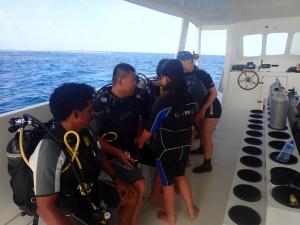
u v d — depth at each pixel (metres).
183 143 1.80
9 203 1.68
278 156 1.87
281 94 2.63
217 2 3.54
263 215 1.59
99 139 1.76
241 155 2.38
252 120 3.48
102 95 1.87
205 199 2.30
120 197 1.60
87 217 1.31
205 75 2.46
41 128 1.22
